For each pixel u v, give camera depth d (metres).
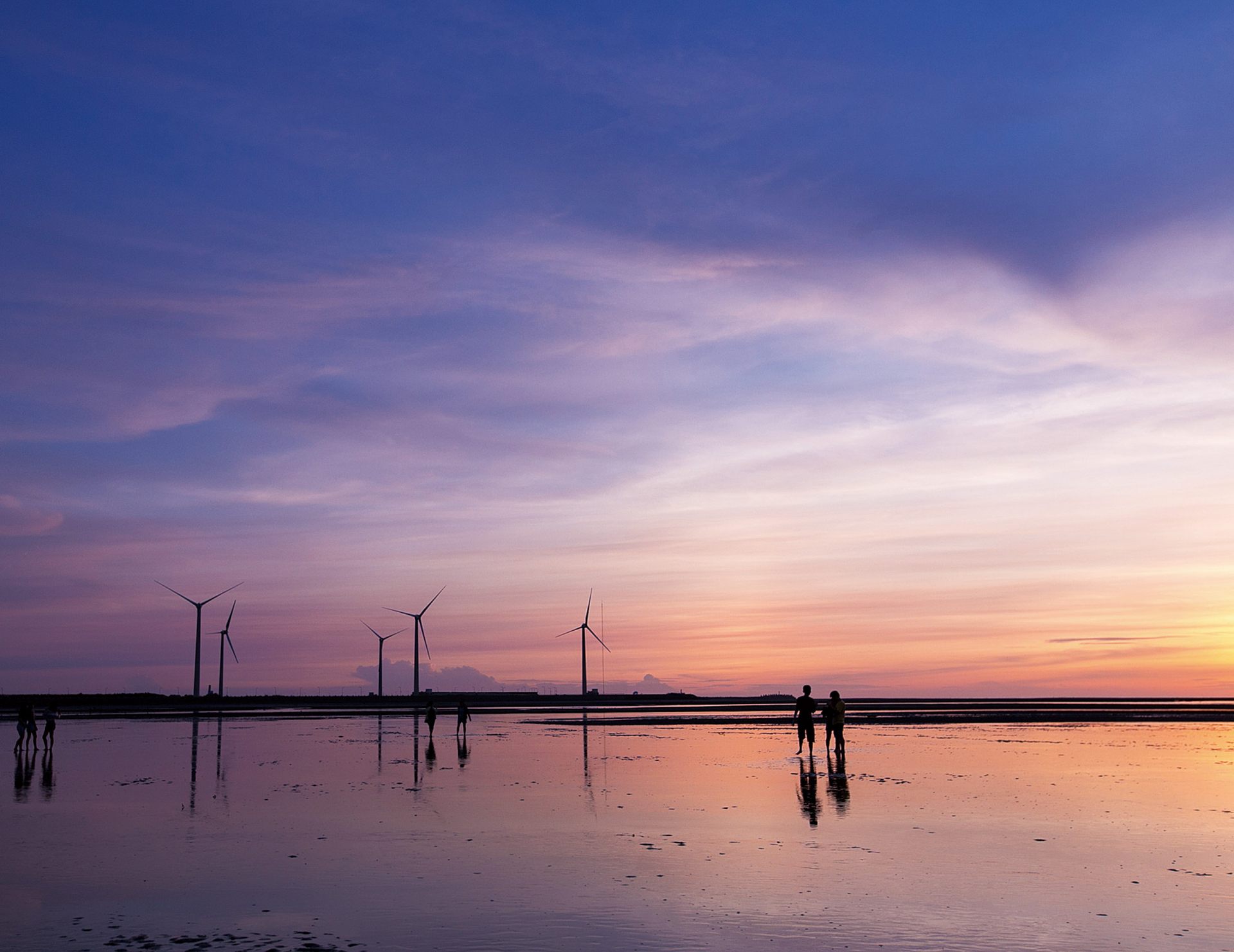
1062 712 109.75
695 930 11.95
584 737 52.72
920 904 13.18
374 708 129.12
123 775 30.30
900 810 21.81
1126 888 14.12
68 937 11.67
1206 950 11.09
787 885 14.26
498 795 24.77
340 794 25.02
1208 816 20.84
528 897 13.59
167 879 14.71
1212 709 129.62
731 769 31.83
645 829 19.25
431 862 15.95
